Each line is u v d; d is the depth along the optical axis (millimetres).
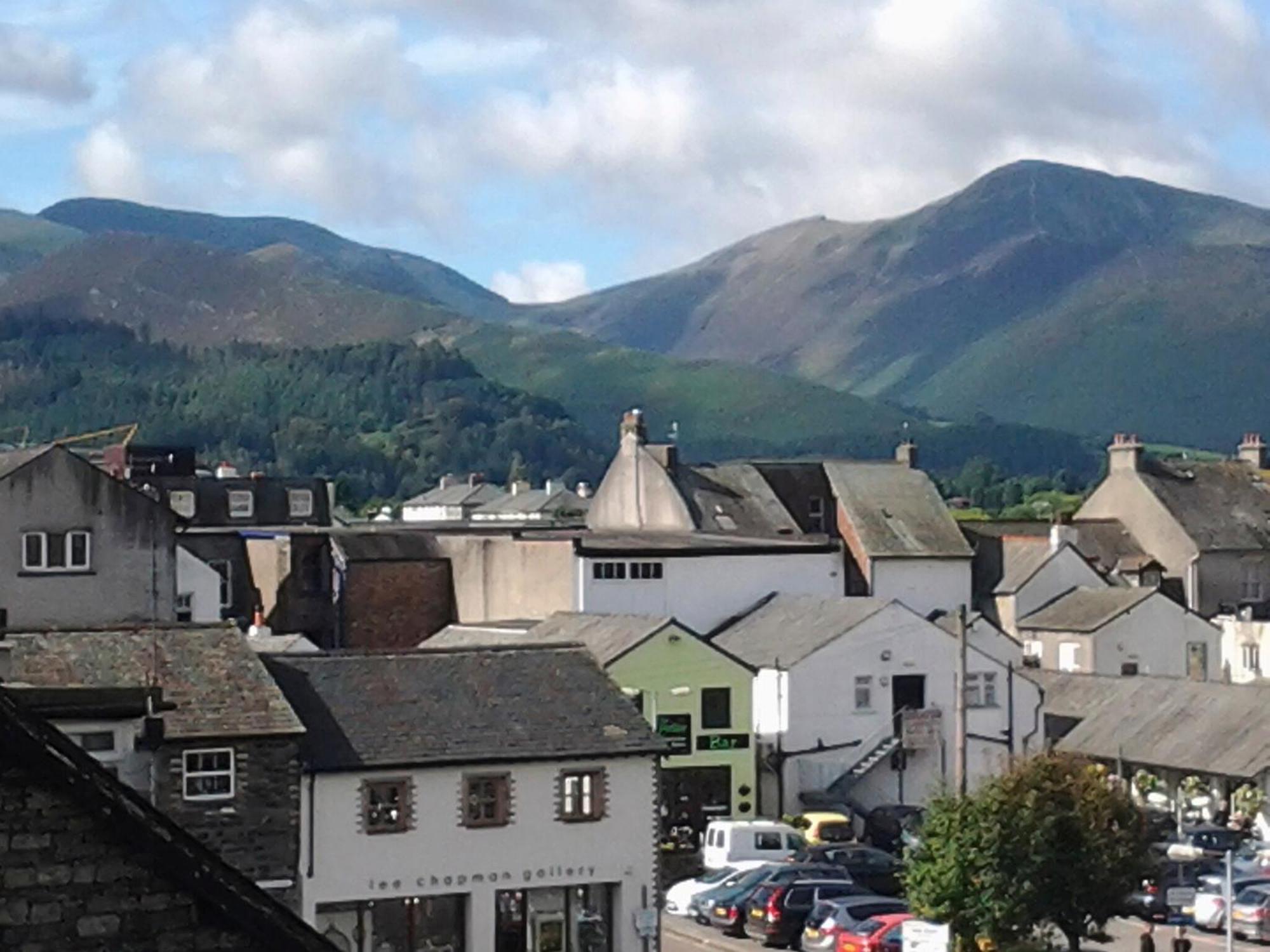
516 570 83500
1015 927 47031
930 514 98562
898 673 74062
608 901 49688
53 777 12164
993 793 47469
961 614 57531
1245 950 53719
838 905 51688
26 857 12125
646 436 104938
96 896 12266
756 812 69812
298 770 45875
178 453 129000
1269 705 73375
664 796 68250
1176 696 76938
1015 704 75500
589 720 50125
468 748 48125
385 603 85188
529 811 48688
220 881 12539
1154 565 106188
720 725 69188
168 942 12422
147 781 44156
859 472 100188
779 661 72312
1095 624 92250
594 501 104188
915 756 73625
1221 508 111750
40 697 17047
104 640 46688
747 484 99500
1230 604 109375
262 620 86375
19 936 12078
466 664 50938
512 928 48594
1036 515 172500
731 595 83000
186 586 78938
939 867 47406
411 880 47344
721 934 55875
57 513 67188
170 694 45531
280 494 127750
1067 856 46812
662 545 82625
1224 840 65812
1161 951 52844
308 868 46062
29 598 66688
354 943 46844
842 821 67938
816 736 72562
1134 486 111750
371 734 47688
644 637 67938
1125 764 75125
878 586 95188
